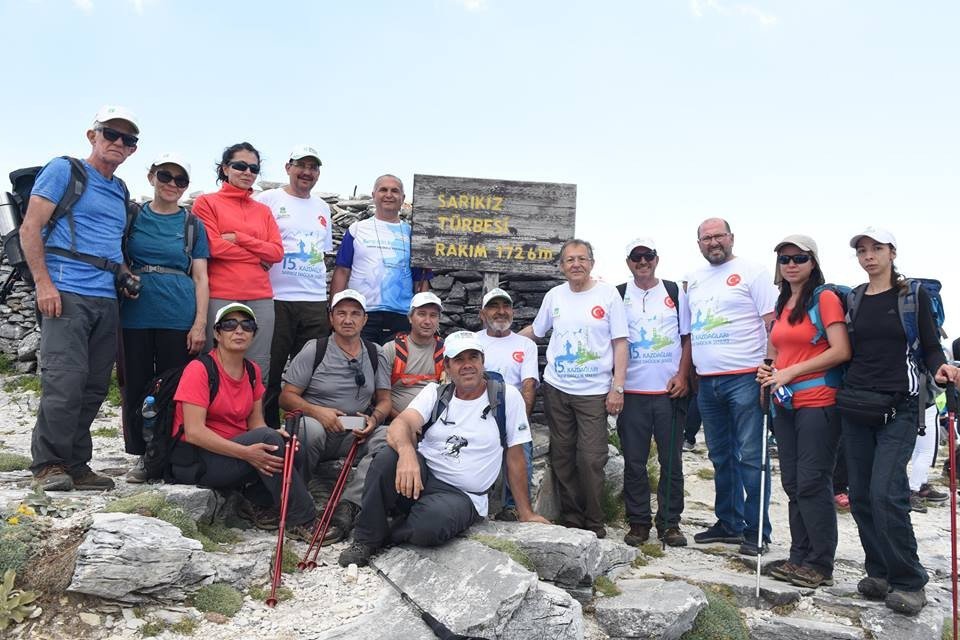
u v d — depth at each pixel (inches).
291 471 188.2
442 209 284.2
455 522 186.9
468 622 153.0
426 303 228.1
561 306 242.8
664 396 241.0
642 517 239.5
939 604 210.8
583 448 235.0
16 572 152.9
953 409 185.8
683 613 180.5
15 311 428.5
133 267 206.5
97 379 196.7
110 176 198.2
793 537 214.5
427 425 199.5
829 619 195.2
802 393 202.2
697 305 238.8
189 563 162.2
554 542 188.7
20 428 324.2
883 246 188.5
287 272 245.9
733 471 243.9
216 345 205.9
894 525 187.5
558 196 290.4
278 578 169.8
